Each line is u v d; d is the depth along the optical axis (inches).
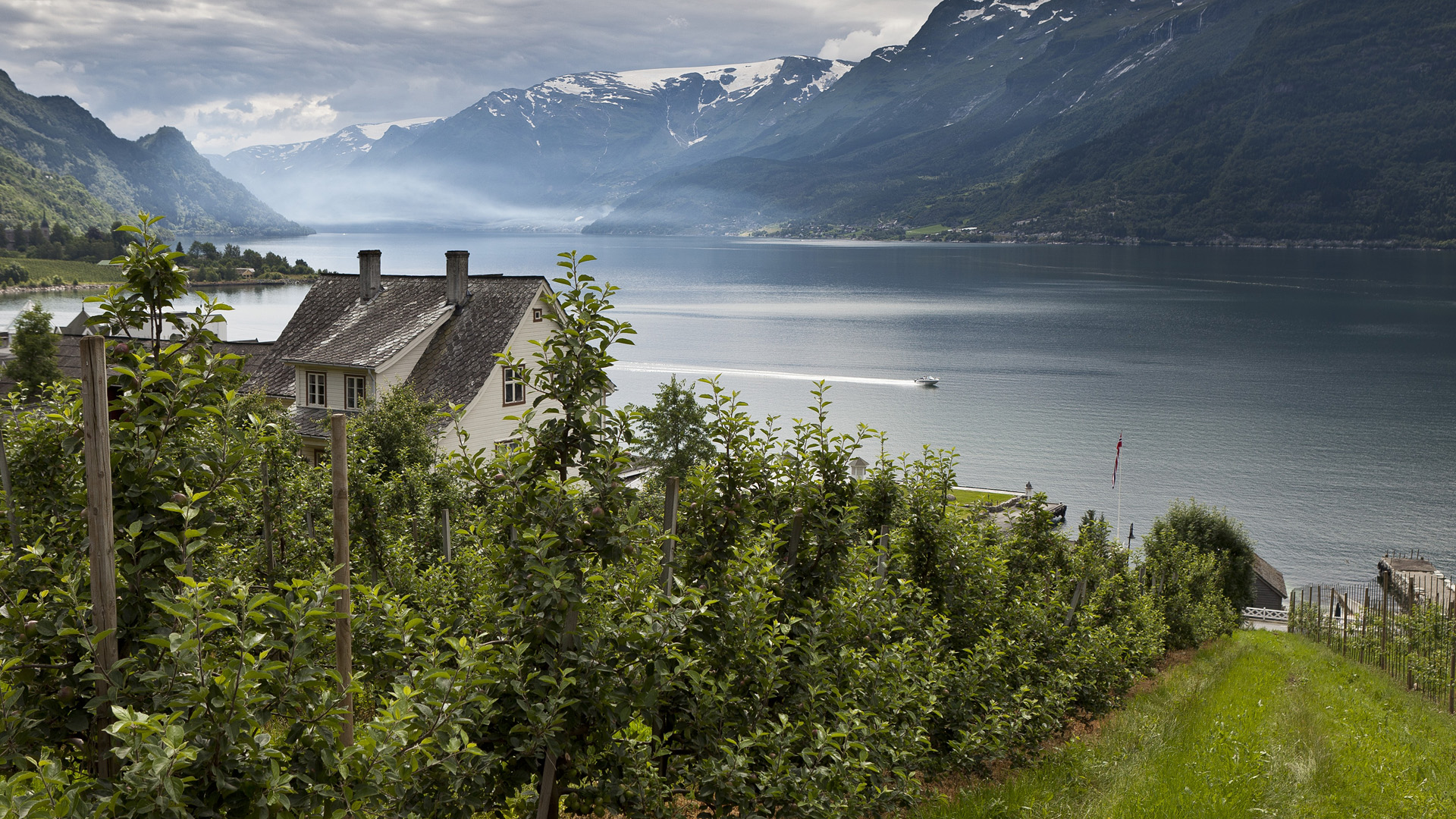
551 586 361.7
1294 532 3959.2
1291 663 1277.1
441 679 319.0
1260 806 544.1
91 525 279.4
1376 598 3238.2
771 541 506.0
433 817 329.7
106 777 292.8
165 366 336.5
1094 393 6510.8
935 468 767.7
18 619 292.8
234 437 342.0
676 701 450.6
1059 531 1178.6
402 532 868.0
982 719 660.1
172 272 338.6
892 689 523.5
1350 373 7337.6
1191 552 2005.4
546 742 356.5
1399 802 566.9
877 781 509.4
